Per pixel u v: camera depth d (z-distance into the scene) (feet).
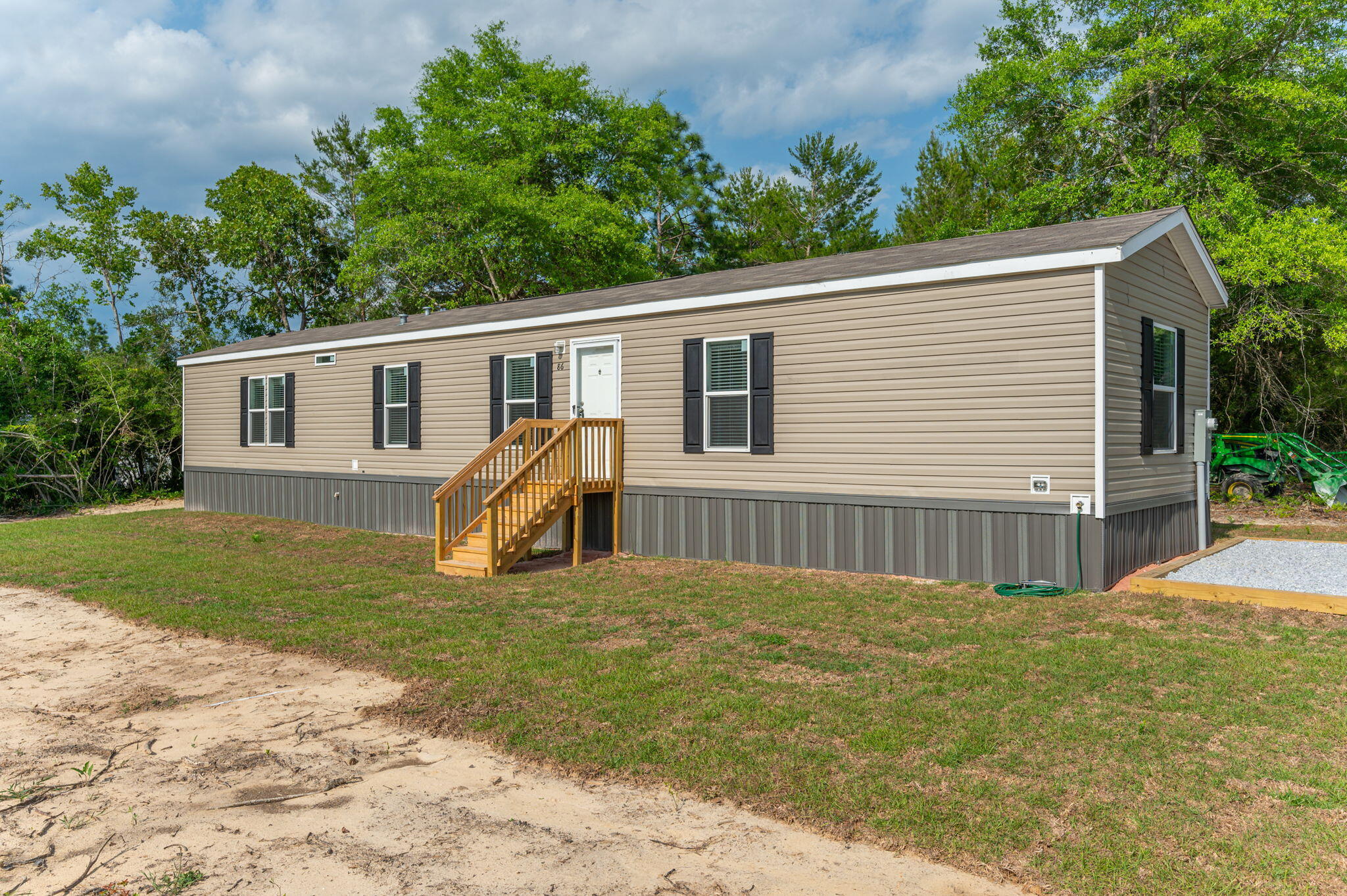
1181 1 66.54
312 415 56.03
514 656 21.65
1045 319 28.32
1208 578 29.14
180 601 29.63
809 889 10.65
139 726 17.30
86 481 73.92
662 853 11.68
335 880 11.03
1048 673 19.24
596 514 41.04
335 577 34.99
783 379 34.63
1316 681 18.29
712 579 32.37
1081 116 67.82
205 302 122.93
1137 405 30.55
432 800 13.58
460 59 109.60
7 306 78.28
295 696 19.08
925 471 31.04
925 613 25.61
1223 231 58.80
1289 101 61.52
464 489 39.42
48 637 25.18
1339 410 72.13
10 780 14.58
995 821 12.22
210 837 12.36
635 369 39.29
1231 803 12.68
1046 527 28.50
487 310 51.52
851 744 15.26
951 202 96.22
